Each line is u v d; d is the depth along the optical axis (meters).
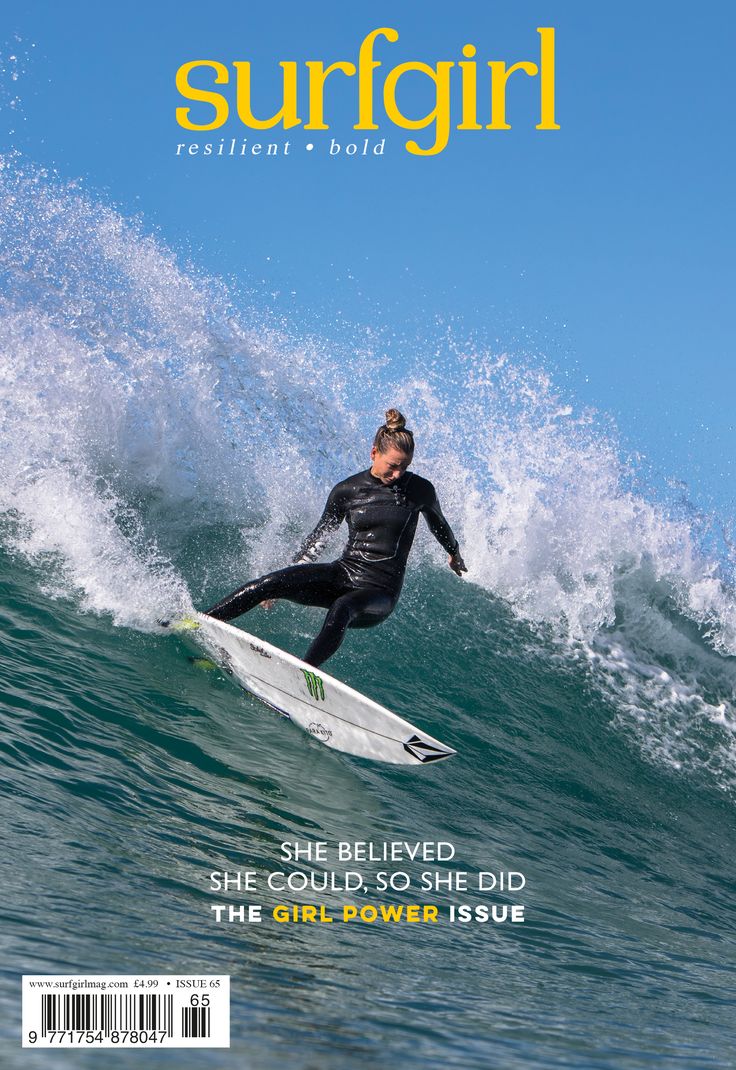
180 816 15.80
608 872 20.50
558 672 29.69
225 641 21.61
